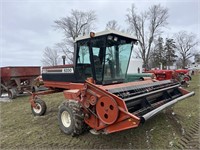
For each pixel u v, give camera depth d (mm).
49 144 4027
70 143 3998
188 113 6113
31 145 4039
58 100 9273
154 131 4508
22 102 9758
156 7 41500
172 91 5578
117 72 5070
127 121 3180
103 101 3516
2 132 4957
